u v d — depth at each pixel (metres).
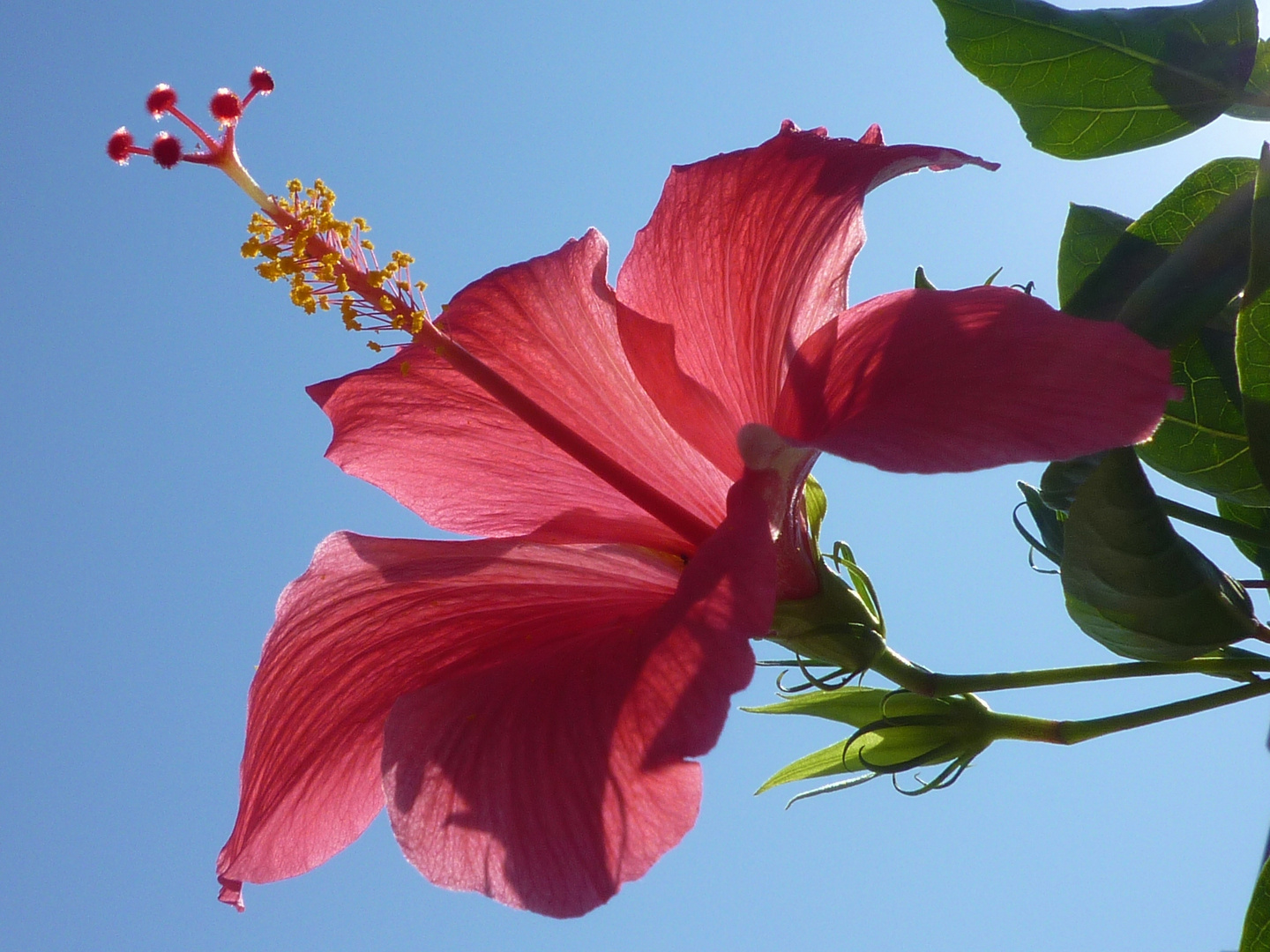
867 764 0.37
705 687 0.32
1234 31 0.37
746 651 0.33
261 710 0.37
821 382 0.35
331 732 0.37
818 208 0.36
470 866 0.33
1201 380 0.37
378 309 0.38
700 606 0.33
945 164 0.36
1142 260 0.37
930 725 0.37
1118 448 0.34
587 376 0.39
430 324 0.37
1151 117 0.37
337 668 0.37
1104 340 0.33
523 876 0.33
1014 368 0.33
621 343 0.38
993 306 0.34
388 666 0.37
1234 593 0.35
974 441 0.32
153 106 0.37
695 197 0.38
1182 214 0.37
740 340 0.37
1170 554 0.34
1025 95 0.38
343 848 0.36
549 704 0.34
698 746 0.32
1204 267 0.35
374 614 0.37
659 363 0.38
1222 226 0.35
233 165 0.37
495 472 0.39
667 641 0.33
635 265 0.38
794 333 0.37
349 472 0.39
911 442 0.33
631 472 0.39
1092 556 0.34
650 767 0.32
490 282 0.39
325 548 0.38
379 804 0.37
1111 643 0.36
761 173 0.37
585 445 0.38
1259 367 0.34
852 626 0.36
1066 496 0.36
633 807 0.33
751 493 0.35
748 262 0.37
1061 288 0.38
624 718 0.33
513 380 0.39
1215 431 0.37
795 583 0.36
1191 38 0.37
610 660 0.34
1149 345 0.33
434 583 0.37
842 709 0.38
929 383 0.33
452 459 0.39
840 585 0.37
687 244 0.38
